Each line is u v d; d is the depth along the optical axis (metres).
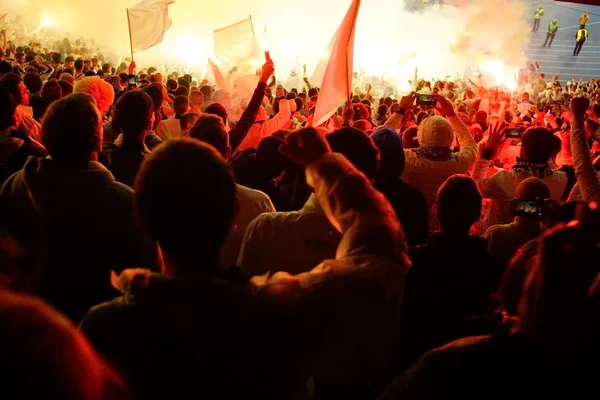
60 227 2.26
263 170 3.41
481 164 3.93
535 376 1.29
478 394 1.33
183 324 1.32
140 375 1.30
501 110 5.99
